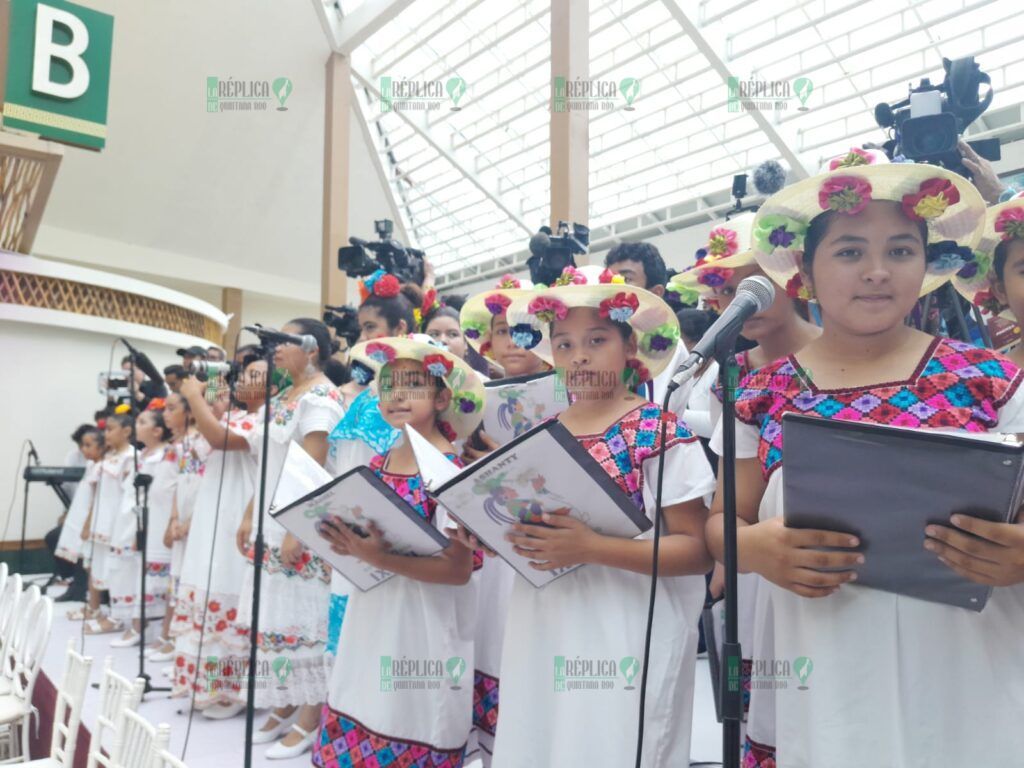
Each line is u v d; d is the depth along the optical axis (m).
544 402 2.16
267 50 10.52
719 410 1.92
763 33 9.32
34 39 5.03
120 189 11.92
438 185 13.83
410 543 1.80
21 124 4.98
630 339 1.66
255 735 2.75
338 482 1.69
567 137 5.17
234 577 3.04
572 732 1.44
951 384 1.15
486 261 15.66
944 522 1.00
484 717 2.07
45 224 12.14
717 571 2.01
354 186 13.48
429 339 2.19
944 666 1.10
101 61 5.29
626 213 12.98
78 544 5.70
